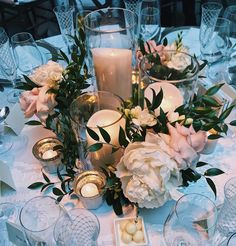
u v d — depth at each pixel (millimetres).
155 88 730
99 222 719
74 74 839
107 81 854
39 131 990
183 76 804
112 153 722
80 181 789
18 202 805
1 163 822
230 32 1269
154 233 725
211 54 1180
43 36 2617
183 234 632
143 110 668
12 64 1148
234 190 712
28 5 2320
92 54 833
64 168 872
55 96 803
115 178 700
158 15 1172
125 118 694
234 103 902
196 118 676
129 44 844
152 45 932
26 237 632
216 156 878
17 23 2799
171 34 1327
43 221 647
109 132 709
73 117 724
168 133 638
